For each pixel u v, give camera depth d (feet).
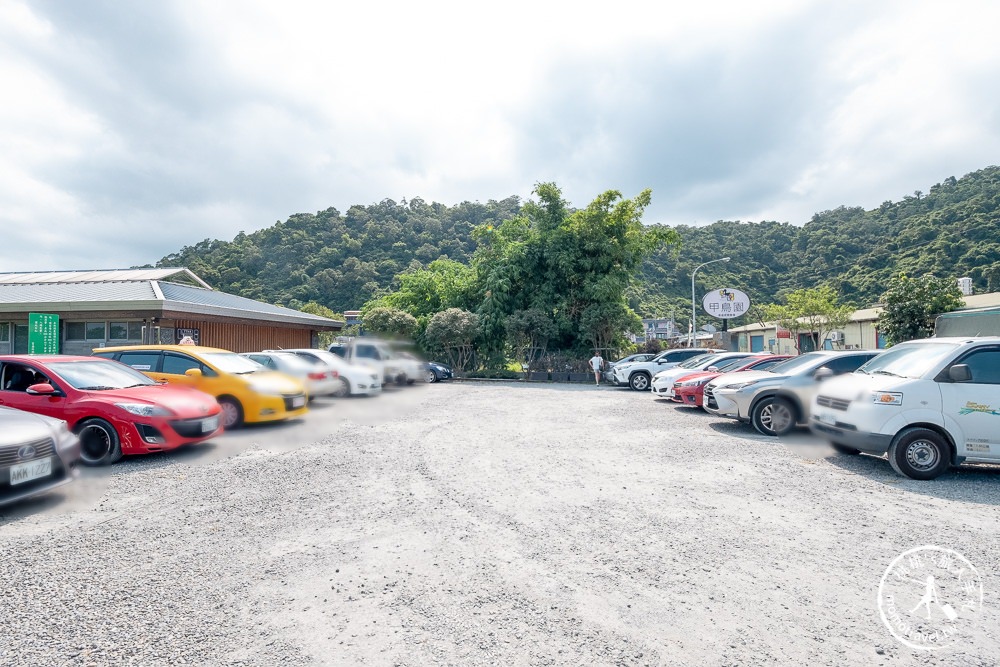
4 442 16.19
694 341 113.50
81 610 10.69
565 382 86.63
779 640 9.70
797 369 32.19
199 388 32.01
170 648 9.37
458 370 94.17
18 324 59.21
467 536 14.76
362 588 11.68
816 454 25.89
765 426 31.19
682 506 17.49
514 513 16.74
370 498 18.29
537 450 26.43
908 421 21.25
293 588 11.69
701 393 40.68
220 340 66.64
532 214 99.50
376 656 9.14
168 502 17.87
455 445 27.63
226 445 27.61
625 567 12.78
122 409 23.32
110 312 56.24
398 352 73.56
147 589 11.61
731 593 11.51
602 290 88.89
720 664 8.96
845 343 106.52
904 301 73.67
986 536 14.96
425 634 9.86
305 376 43.37
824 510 17.20
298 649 9.36
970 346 21.99
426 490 19.29
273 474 21.54
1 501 15.87
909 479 21.29
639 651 9.32
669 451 26.35
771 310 105.70
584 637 9.76
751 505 17.65
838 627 10.18
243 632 9.91
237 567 12.76
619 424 35.32
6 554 13.53
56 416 23.50
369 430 32.37
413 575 12.34
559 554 13.55
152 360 33.19
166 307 54.54
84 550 13.79
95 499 18.21
